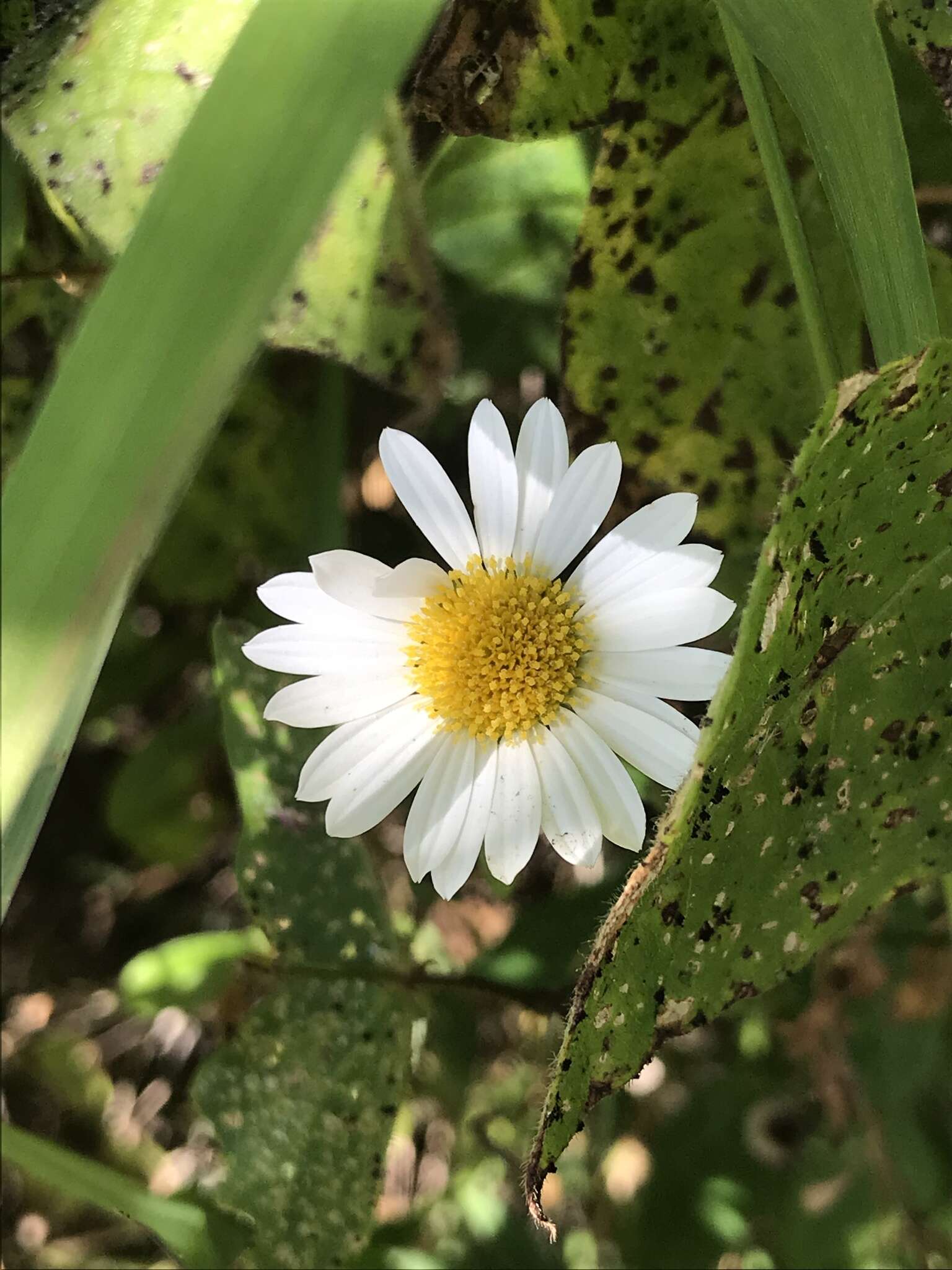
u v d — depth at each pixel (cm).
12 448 11
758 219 9
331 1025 11
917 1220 12
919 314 7
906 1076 12
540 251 12
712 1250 12
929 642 6
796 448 9
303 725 9
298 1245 11
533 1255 13
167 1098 16
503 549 9
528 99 9
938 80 8
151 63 8
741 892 6
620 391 9
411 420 10
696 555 8
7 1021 16
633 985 6
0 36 9
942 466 6
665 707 9
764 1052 12
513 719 9
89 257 10
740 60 8
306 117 5
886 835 7
